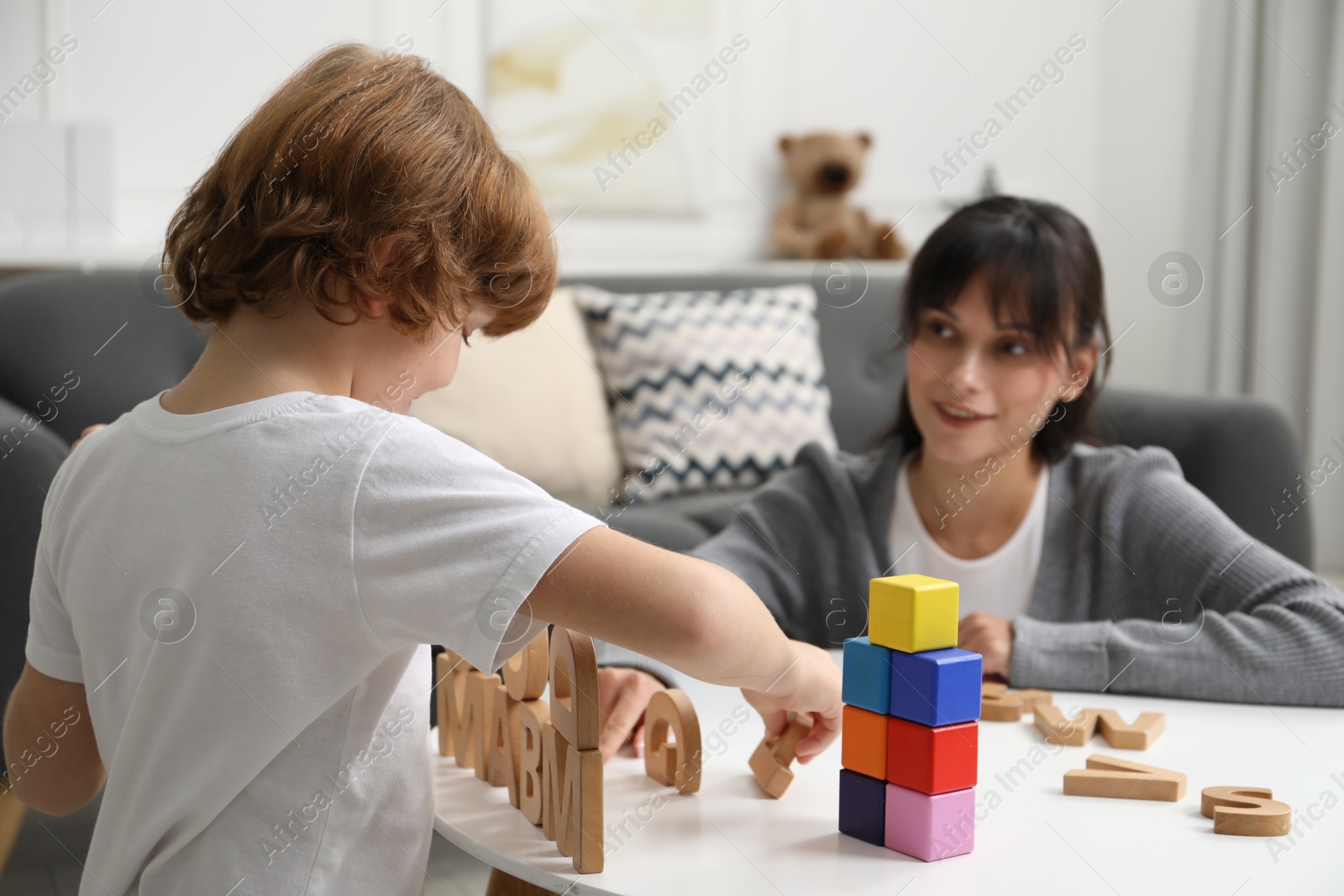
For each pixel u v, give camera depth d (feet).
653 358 7.14
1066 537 4.05
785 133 10.01
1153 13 10.71
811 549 4.24
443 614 1.97
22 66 7.25
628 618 1.97
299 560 2.01
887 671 2.16
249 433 2.10
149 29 7.52
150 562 2.13
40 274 6.11
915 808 2.11
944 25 10.43
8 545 4.61
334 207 2.14
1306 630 3.22
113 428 2.35
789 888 1.98
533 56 8.92
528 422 6.61
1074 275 4.01
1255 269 10.39
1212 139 10.61
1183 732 2.90
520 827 2.30
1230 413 6.39
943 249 4.03
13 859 4.62
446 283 2.22
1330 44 9.87
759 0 9.74
